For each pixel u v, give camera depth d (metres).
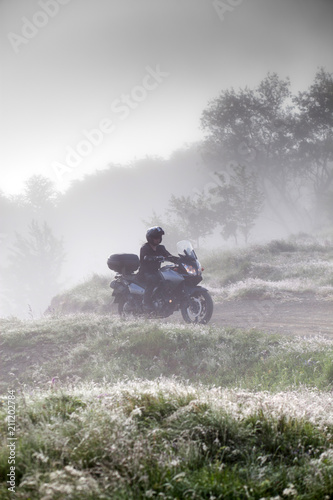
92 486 3.73
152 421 5.34
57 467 4.28
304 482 4.11
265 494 3.89
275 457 4.77
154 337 12.48
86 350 12.53
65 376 11.41
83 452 4.46
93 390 6.81
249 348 11.88
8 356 12.77
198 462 4.43
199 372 11.00
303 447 4.78
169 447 4.61
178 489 3.86
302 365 10.34
